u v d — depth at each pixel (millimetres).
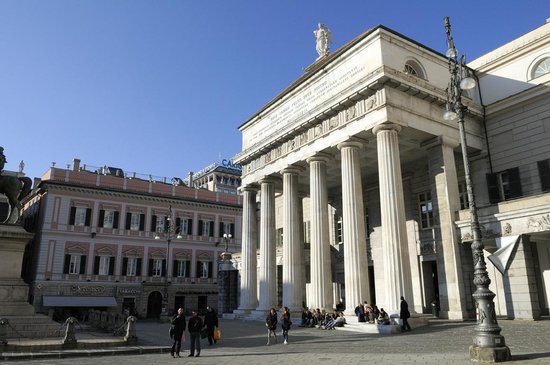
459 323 23188
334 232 41938
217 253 65500
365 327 23531
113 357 17016
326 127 31141
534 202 22969
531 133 29109
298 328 27531
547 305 25656
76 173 57562
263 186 38438
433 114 28641
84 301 53656
